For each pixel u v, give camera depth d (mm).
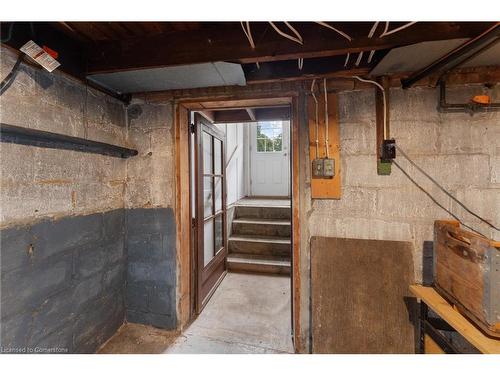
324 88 1521
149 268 1826
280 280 2725
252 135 5156
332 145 1550
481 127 1397
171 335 1771
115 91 1721
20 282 1121
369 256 1477
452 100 1432
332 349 1443
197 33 1231
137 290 1849
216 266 2598
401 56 1199
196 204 2062
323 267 1529
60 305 1318
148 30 1247
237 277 2811
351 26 1097
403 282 1408
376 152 1509
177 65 1264
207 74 1416
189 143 1966
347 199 1551
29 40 1090
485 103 1306
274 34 1165
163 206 1798
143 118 1822
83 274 1470
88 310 1508
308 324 1604
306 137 1604
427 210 1451
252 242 3158
